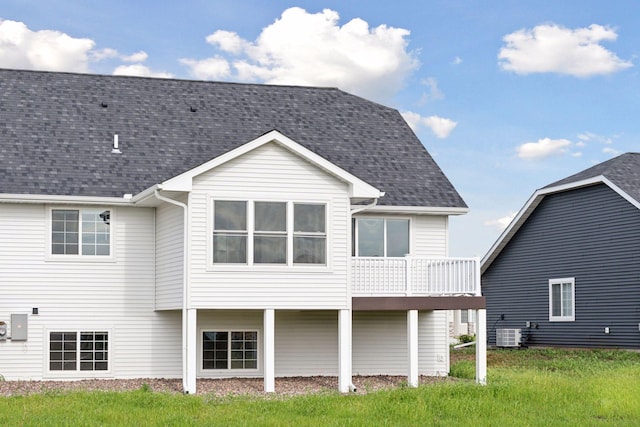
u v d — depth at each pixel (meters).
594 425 17.89
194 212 22.89
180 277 23.84
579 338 37.59
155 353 25.97
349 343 23.88
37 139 26.62
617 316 35.56
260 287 23.23
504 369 28.75
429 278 25.38
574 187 37.84
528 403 20.34
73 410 18.50
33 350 25.11
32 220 25.28
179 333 26.22
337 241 23.97
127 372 25.77
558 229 39.31
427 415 18.80
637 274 34.59
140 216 26.11
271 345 23.27
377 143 29.89
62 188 25.09
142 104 29.16
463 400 20.22
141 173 26.28
